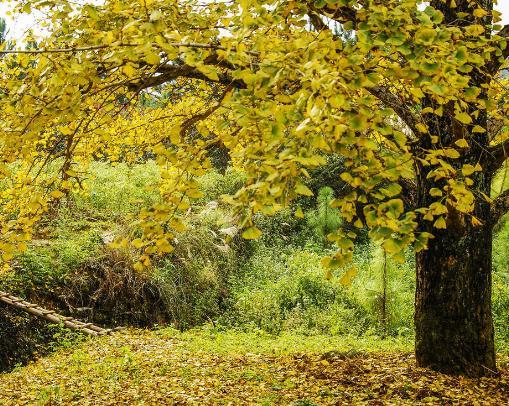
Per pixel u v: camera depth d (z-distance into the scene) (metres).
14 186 4.11
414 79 2.72
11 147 3.31
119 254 12.84
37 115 3.16
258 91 2.52
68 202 14.42
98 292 12.20
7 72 4.24
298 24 3.44
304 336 11.77
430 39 2.59
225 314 13.70
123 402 6.23
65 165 3.93
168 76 4.03
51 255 12.18
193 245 14.61
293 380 6.54
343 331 12.58
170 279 13.40
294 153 2.34
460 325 6.20
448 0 5.49
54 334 10.59
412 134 6.18
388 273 12.12
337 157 17.58
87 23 3.33
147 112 6.44
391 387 5.87
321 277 14.86
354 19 3.63
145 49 2.61
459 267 6.16
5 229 3.54
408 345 10.31
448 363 6.24
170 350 9.27
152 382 6.99
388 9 2.96
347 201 2.83
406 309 12.83
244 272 15.78
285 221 18.88
